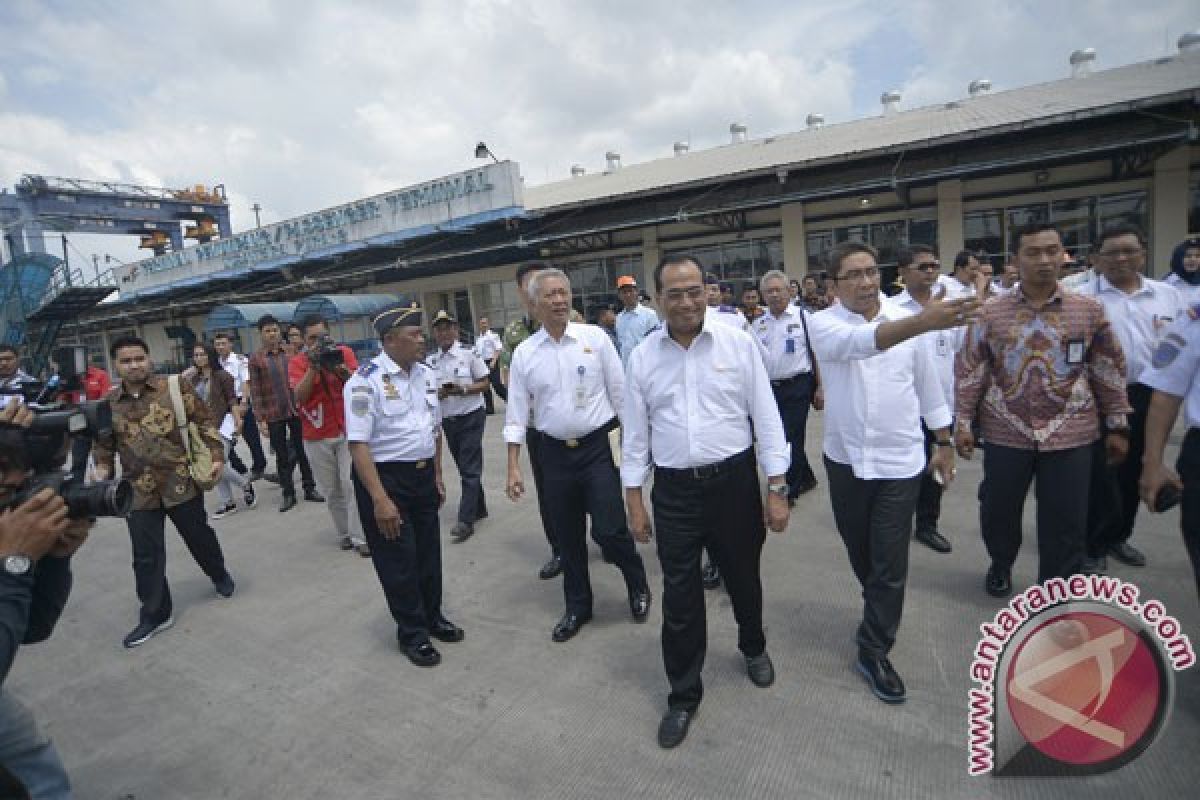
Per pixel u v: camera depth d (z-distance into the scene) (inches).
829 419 109.9
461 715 109.1
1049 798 80.2
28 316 792.9
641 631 132.3
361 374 122.6
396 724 108.4
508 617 143.3
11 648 57.4
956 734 92.8
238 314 605.6
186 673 132.3
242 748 106.0
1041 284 106.5
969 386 118.0
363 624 147.6
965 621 122.0
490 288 700.7
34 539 59.3
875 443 102.0
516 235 593.3
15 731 69.8
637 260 591.2
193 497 158.4
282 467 246.4
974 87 600.1
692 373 96.5
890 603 102.8
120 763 104.7
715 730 98.6
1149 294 135.0
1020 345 109.2
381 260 709.3
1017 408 111.0
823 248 509.7
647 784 89.0
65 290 747.4
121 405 146.6
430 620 134.4
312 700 118.2
